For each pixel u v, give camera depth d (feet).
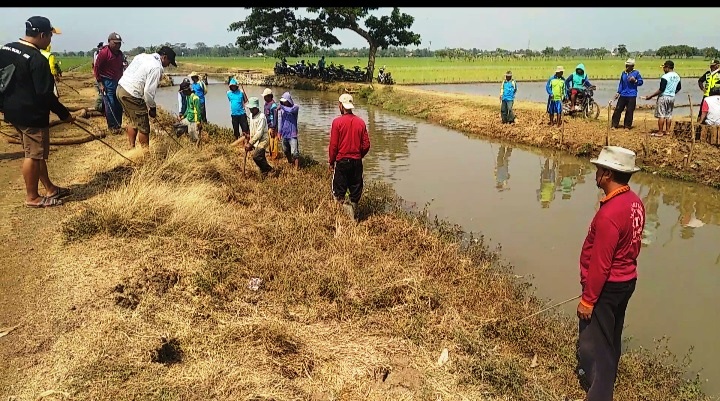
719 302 19.65
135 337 13.15
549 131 49.67
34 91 18.99
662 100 40.96
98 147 31.65
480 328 16.14
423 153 47.32
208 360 13.01
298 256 19.53
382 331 15.57
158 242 18.39
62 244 17.83
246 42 133.28
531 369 14.67
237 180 28.45
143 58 26.50
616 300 12.22
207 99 94.84
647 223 28.91
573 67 198.08
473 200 32.37
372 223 24.40
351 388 12.90
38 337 13.00
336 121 24.30
